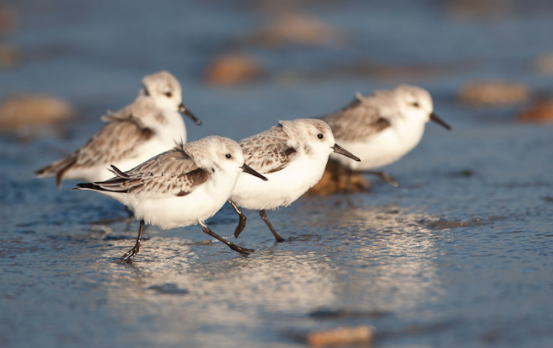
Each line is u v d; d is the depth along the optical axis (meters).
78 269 10.05
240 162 10.29
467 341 7.21
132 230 12.18
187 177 10.17
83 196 14.38
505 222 11.52
